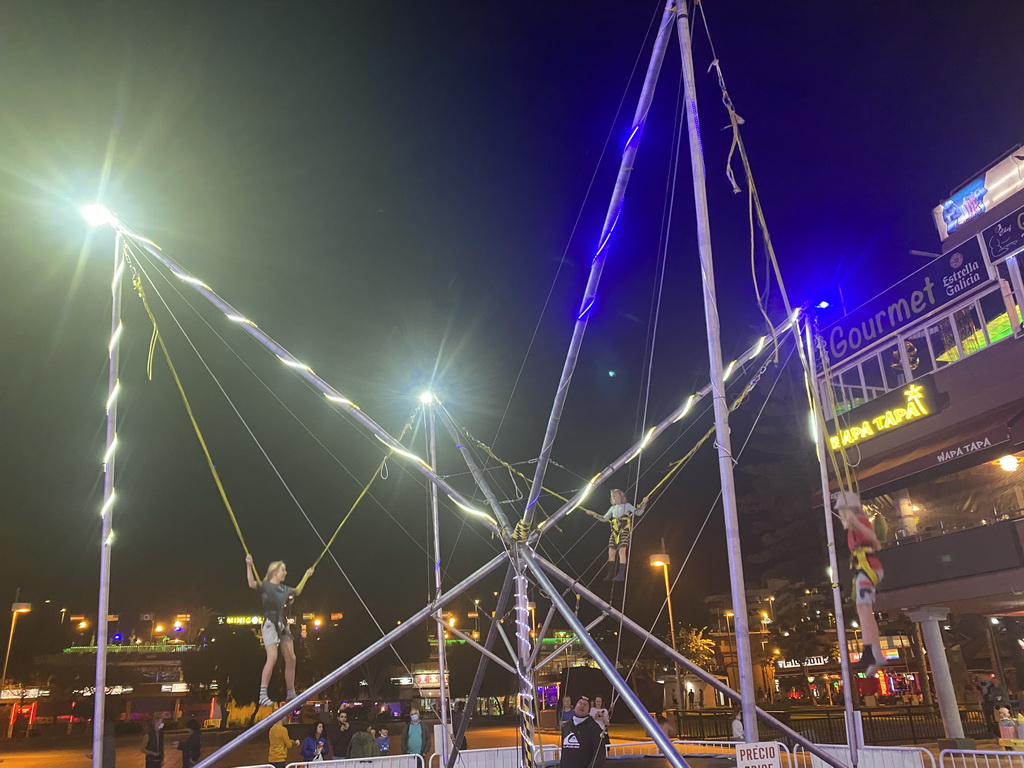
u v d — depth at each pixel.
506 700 56.25
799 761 13.37
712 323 6.96
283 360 8.34
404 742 16.61
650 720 5.69
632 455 8.45
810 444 27.34
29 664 52.47
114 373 8.88
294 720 47.28
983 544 20.06
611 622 41.16
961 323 22.78
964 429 21.77
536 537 8.27
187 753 15.95
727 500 6.74
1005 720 17.92
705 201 7.05
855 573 6.21
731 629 56.19
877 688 45.50
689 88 7.11
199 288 8.67
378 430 8.45
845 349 26.81
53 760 30.09
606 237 6.02
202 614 67.06
